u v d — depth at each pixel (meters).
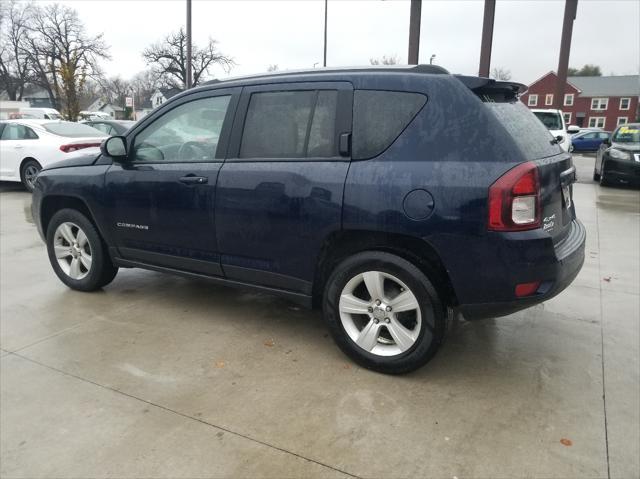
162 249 4.00
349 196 3.04
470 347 3.58
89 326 3.91
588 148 32.66
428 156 2.88
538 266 2.75
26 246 6.30
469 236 2.77
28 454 2.46
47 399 2.91
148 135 4.03
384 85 3.06
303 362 3.35
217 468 2.35
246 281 3.67
